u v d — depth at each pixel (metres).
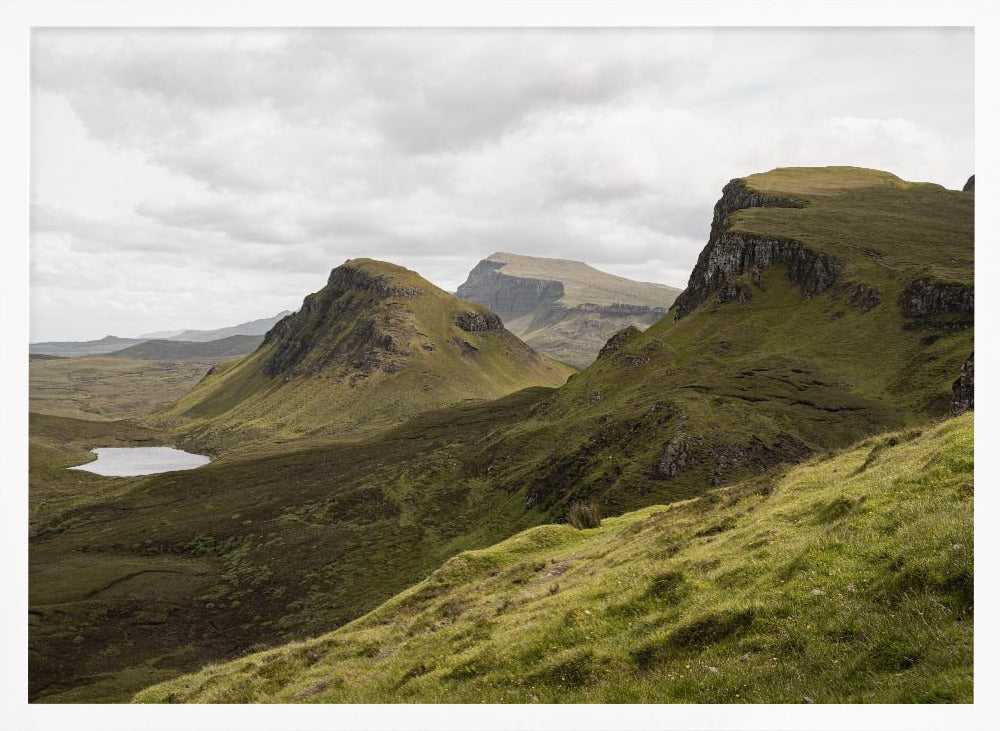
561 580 34.62
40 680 108.50
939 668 15.09
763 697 16.42
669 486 143.75
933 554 17.95
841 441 156.25
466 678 23.25
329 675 30.41
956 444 24.41
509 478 199.88
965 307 195.88
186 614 140.62
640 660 20.11
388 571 156.88
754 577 21.94
